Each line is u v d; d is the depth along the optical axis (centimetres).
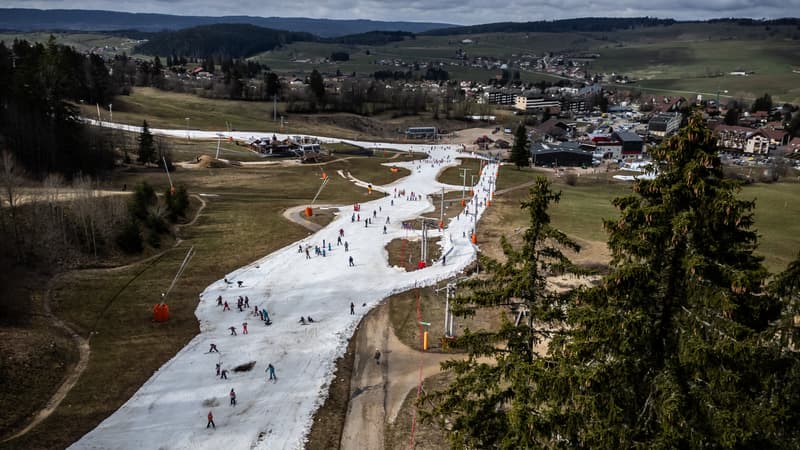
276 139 18688
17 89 11406
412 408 4719
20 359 4909
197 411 4675
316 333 6112
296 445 4272
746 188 13375
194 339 5903
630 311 1914
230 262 8188
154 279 7319
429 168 16925
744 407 1709
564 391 1875
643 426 1870
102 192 9000
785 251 8112
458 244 9225
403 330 6216
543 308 2141
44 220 7394
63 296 6438
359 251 8869
